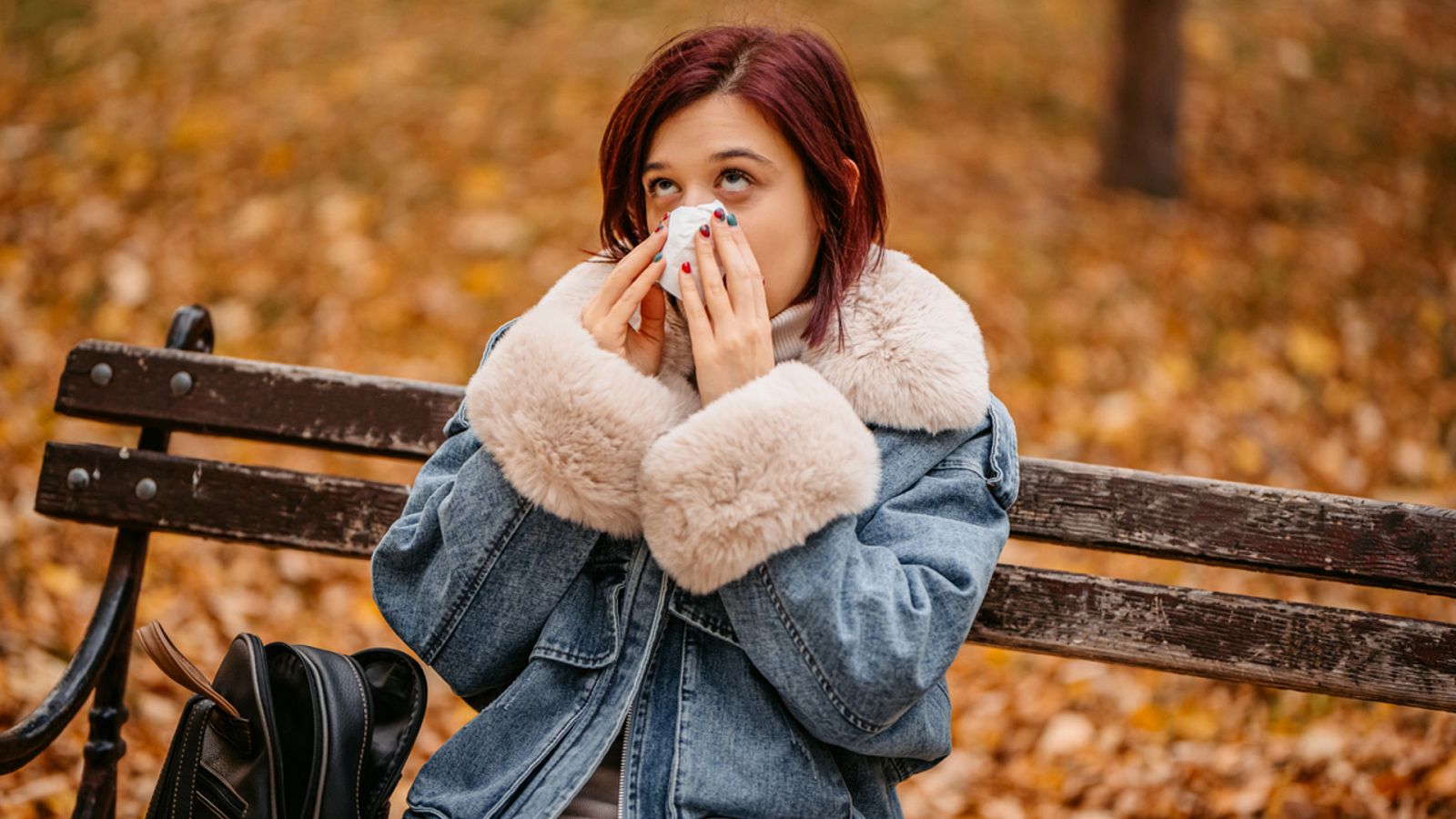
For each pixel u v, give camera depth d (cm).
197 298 455
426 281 460
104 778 209
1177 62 552
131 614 211
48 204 495
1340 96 685
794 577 148
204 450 404
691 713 157
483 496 159
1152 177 555
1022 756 307
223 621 335
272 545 207
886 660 144
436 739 305
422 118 543
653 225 171
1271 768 286
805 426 147
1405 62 735
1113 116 558
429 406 205
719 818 153
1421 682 182
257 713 151
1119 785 289
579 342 155
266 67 580
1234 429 434
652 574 162
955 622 151
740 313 157
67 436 392
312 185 504
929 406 160
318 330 442
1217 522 187
